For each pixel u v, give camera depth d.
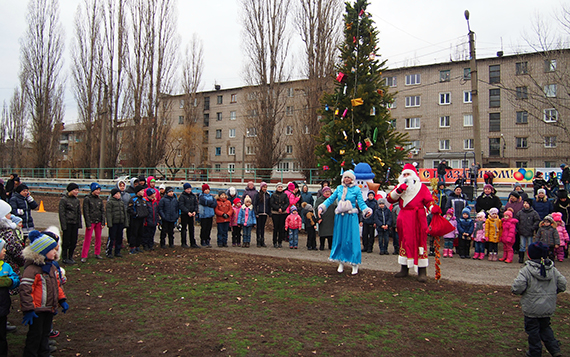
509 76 36.50
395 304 6.23
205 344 4.62
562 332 5.26
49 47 40.97
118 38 36.97
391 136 15.02
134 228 10.45
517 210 10.93
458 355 4.44
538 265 4.43
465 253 11.12
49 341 4.61
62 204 8.91
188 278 7.77
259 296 6.57
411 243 7.61
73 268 8.58
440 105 39.44
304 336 4.89
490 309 6.10
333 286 7.25
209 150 54.94
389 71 41.44
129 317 5.55
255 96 34.12
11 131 51.44
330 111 15.41
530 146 35.62
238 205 12.28
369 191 12.36
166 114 39.16
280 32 33.06
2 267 4.23
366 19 14.87
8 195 13.52
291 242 12.14
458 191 11.79
